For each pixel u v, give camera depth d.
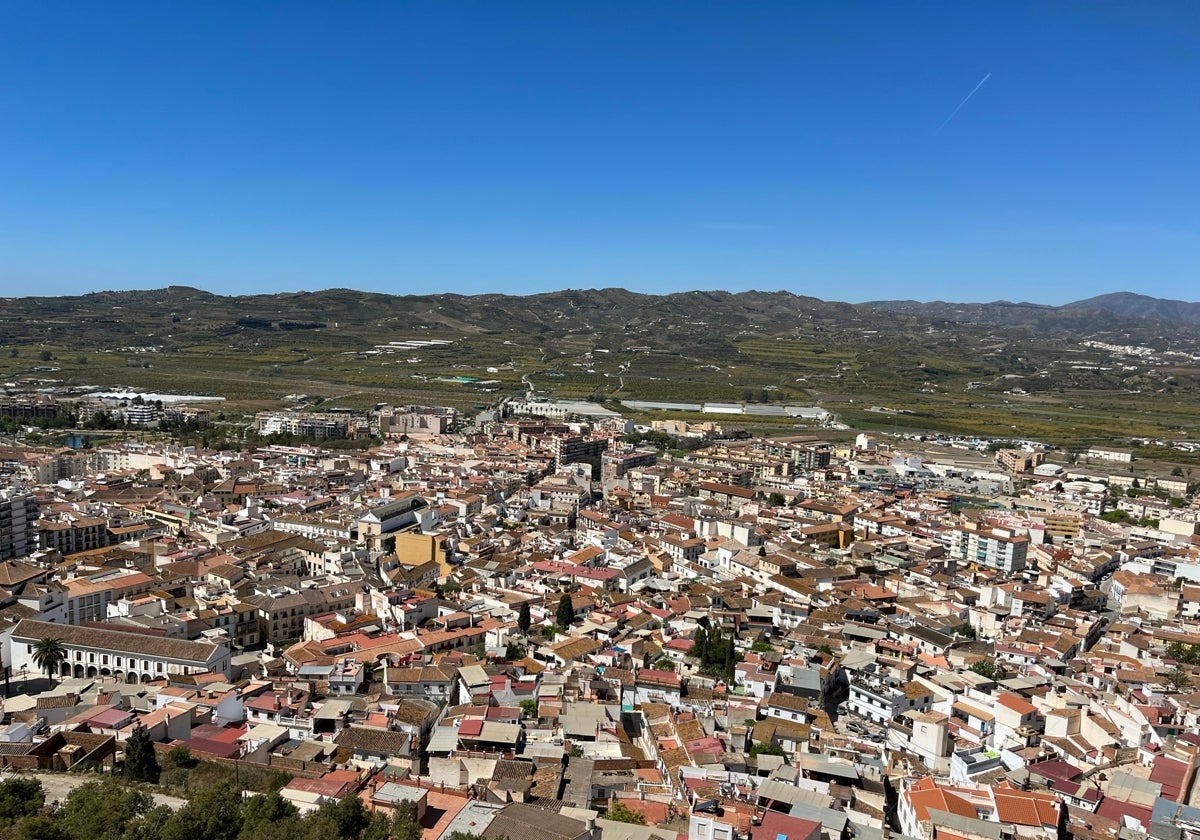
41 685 191.50
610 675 193.75
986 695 191.12
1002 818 134.12
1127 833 136.62
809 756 160.12
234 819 123.69
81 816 121.88
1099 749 170.50
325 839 113.88
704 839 124.31
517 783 140.50
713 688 195.25
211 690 173.50
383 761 150.50
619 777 150.00
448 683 187.12
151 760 143.62
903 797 146.00
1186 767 159.38
